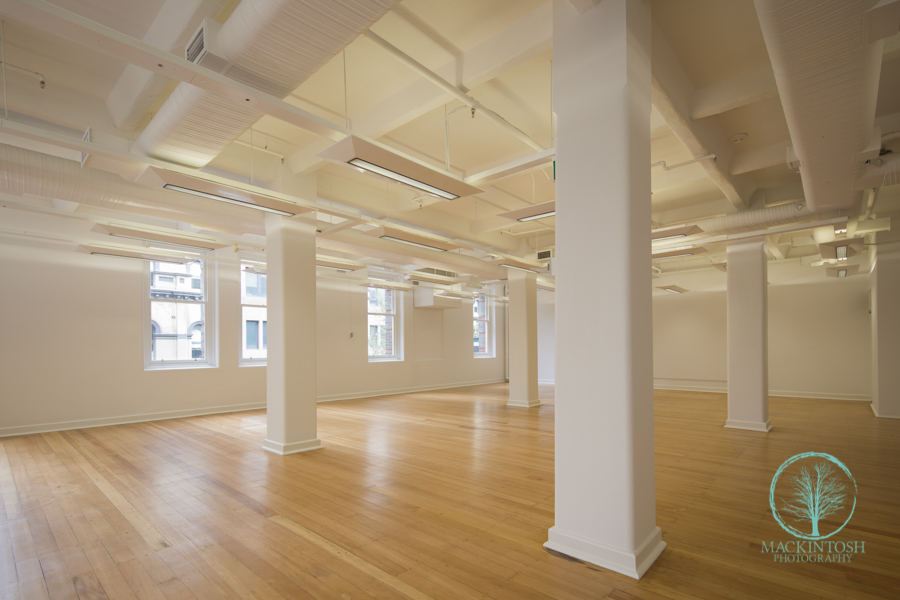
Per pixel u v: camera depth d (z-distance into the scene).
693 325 14.09
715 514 4.04
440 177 4.37
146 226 6.68
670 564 3.09
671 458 6.00
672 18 3.93
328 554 3.29
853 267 10.66
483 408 10.70
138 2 4.00
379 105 5.55
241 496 4.54
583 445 3.16
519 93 5.39
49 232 7.79
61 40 4.52
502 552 3.29
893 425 8.27
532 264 9.88
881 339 9.27
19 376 7.66
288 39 2.91
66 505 4.31
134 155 4.11
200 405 9.70
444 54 4.64
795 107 3.47
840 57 2.85
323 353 11.99
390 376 13.60
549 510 4.14
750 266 8.08
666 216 9.52
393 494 4.59
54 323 8.03
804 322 12.30
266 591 2.81
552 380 16.92
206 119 3.84
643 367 3.13
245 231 7.04
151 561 3.21
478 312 17.23
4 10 2.28
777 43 2.75
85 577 3.00
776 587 2.81
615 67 3.10
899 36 3.92
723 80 4.65
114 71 5.08
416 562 3.15
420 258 9.56
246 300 10.98
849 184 5.12
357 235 8.16
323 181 7.90
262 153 6.76
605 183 3.12
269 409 6.60
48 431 7.86
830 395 11.90
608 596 2.71
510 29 4.25
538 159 4.31
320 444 6.69
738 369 8.11
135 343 8.91
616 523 3.00
